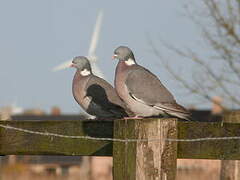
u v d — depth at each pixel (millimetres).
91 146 10109
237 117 13344
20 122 10430
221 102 19891
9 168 52750
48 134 10305
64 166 64750
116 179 9195
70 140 10195
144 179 9008
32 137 10367
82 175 54625
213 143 9430
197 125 9438
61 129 10281
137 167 9008
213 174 33312
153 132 9047
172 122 9094
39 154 10344
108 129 10117
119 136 9180
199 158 9414
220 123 9445
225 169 13539
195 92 20109
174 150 9078
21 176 46875
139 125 9039
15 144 10430
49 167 63562
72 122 10234
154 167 9031
